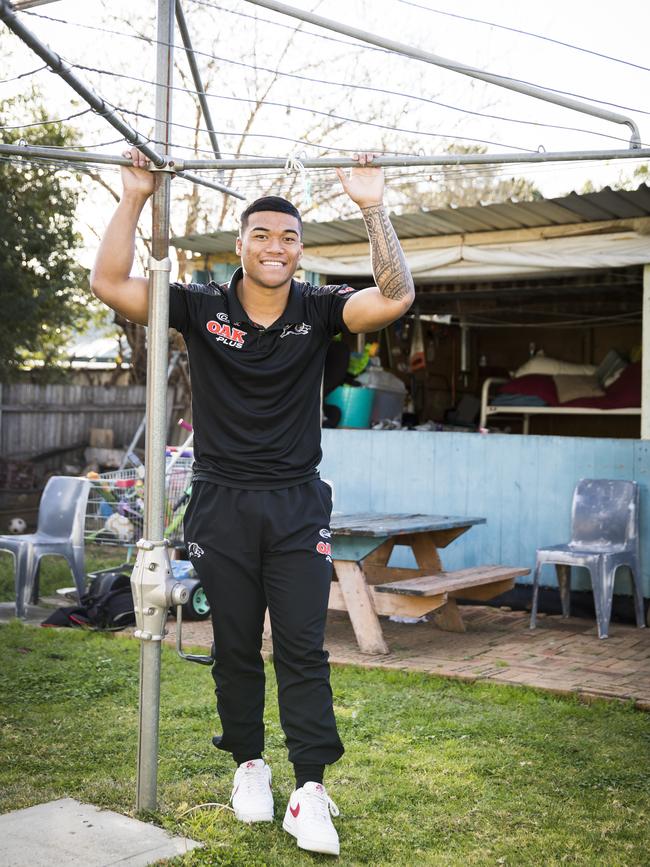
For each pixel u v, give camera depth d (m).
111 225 2.80
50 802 3.02
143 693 2.93
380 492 7.65
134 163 2.79
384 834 2.87
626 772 3.42
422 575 6.36
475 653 5.41
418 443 7.50
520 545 7.07
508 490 7.12
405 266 2.79
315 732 2.80
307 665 2.82
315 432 2.94
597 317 9.93
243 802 2.93
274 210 2.78
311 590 2.82
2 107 11.78
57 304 12.52
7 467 12.45
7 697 4.36
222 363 2.81
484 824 2.96
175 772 3.36
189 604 6.34
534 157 2.85
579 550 6.23
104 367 17.92
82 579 6.66
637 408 8.06
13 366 12.50
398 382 8.62
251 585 2.87
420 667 4.97
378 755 3.59
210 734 3.83
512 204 6.16
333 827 2.74
